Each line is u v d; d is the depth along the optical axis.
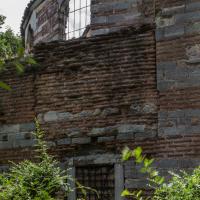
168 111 9.66
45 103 11.11
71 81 10.82
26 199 6.91
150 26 10.09
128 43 10.26
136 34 10.20
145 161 3.79
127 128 10.00
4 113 11.70
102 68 10.48
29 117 11.31
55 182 7.25
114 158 10.05
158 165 9.56
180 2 9.86
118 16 12.12
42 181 7.16
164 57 9.86
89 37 10.68
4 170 11.49
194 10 9.73
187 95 9.56
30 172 7.37
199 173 7.16
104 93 10.38
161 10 10.02
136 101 10.00
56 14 15.76
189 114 9.48
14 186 7.01
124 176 9.90
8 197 6.91
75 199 10.30
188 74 9.61
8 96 11.69
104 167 10.31
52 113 10.98
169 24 9.91
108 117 10.27
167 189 6.95
